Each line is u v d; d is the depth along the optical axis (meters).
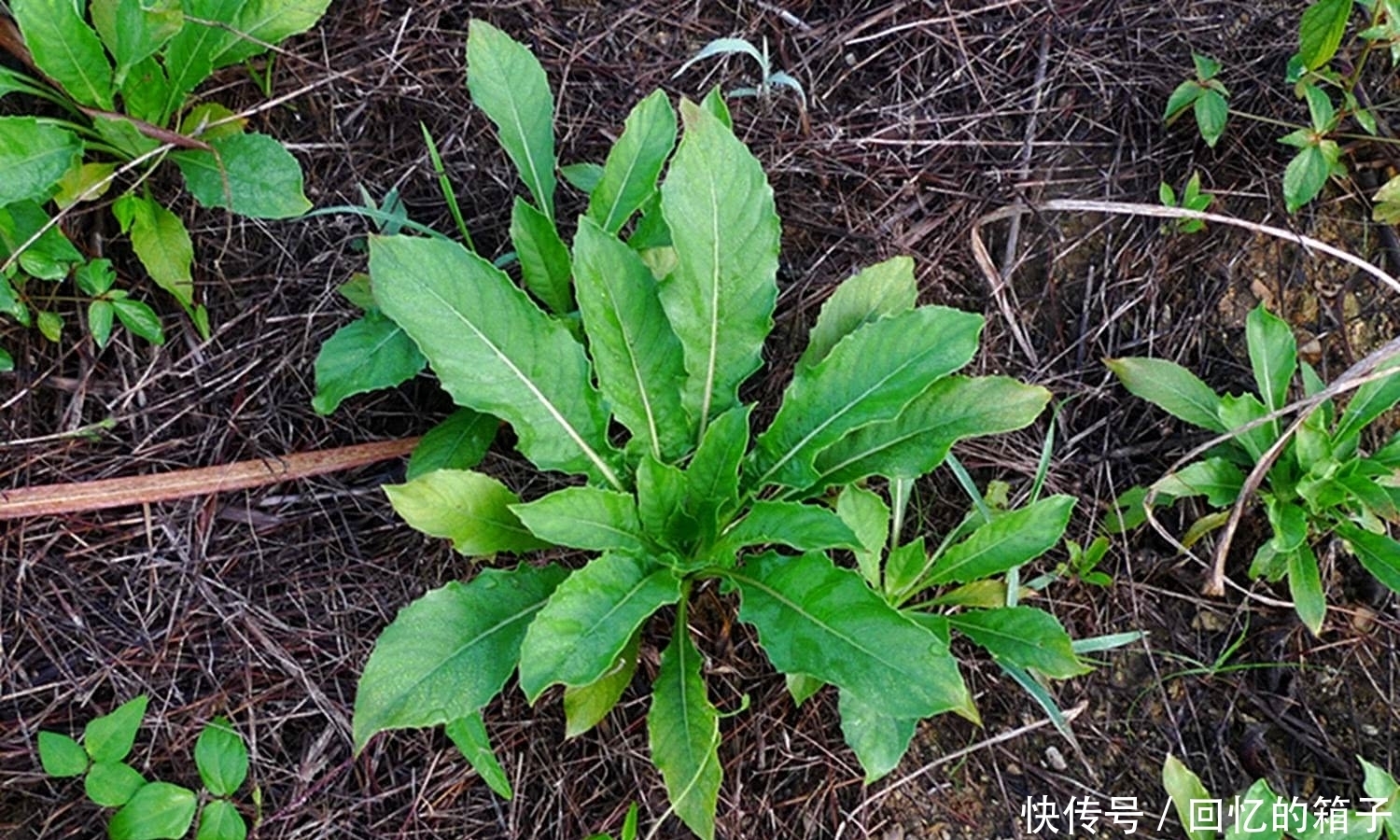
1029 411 0.52
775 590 0.48
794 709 0.56
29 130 0.50
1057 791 0.58
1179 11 0.65
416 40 0.60
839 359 0.52
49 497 0.53
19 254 0.50
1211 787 0.58
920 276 0.61
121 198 0.53
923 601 0.58
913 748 0.58
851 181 0.62
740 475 0.52
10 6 0.51
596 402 0.51
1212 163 0.64
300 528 0.56
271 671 0.54
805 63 0.63
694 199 0.50
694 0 0.63
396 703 0.47
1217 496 0.57
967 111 0.63
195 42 0.53
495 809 0.54
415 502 0.48
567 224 0.60
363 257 0.58
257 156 0.53
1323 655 0.60
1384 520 0.62
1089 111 0.64
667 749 0.49
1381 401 0.58
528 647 0.45
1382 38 0.59
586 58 0.62
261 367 0.57
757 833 0.55
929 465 0.52
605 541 0.49
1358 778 0.58
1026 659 0.52
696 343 0.52
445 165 0.60
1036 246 0.63
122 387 0.55
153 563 0.54
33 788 0.52
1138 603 0.60
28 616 0.53
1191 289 0.63
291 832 0.53
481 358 0.49
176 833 0.49
